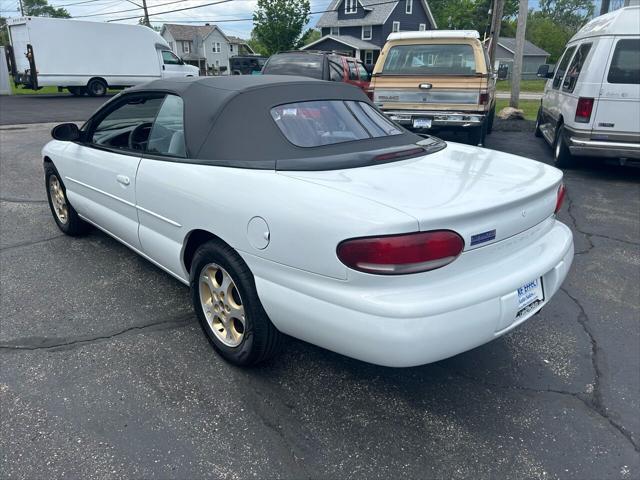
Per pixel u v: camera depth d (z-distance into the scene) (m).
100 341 3.15
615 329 3.42
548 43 68.50
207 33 69.31
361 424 2.50
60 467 2.20
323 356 3.04
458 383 2.83
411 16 47.03
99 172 3.80
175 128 3.15
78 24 21.23
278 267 2.41
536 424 2.52
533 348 3.18
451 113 7.95
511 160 3.13
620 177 7.66
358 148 2.96
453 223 2.15
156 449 2.31
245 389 2.73
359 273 2.12
